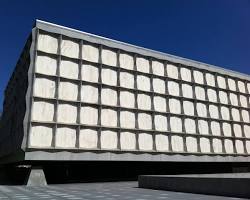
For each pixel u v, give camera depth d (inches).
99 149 1189.7
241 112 1798.7
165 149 1412.4
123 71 1365.7
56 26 1209.4
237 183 626.2
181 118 1514.5
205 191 698.8
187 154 1477.6
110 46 1343.5
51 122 1108.5
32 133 1073.5
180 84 1553.9
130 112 1337.4
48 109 1123.9
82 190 820.0
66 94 1178.0
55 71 1175.0
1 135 1942.7
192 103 1583.4
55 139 1101.7
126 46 1396.4
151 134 1379.2
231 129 1718.8
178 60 1583.4
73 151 1133.1
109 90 1298.0
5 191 780.6
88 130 1197.1
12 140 1360.7
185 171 1641.2
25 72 1222.3
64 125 1141.7
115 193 727.7
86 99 1221.1
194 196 646.5
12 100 1562.5
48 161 1143.0
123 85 1347.2
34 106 1099.9
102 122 1242.6
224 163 1776.6
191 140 1523.1
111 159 1221.1
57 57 1189.1
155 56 1492.4
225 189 651.5
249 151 1766.7
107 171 1445.6
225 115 1718.8
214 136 1617.9
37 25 1168.8
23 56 1327.5
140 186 930.7
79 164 1337.4
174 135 1462.8
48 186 988.6
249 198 596.1
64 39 1227.2
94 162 1294.3
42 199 598.9
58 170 1315.2
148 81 1438.2
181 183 767.7
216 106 1689.2
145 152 1327.5
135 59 1412.4
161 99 1461.6
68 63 1212.5
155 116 1413.6
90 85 1245.7
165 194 695.7
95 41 1301.7
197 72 1662.2
